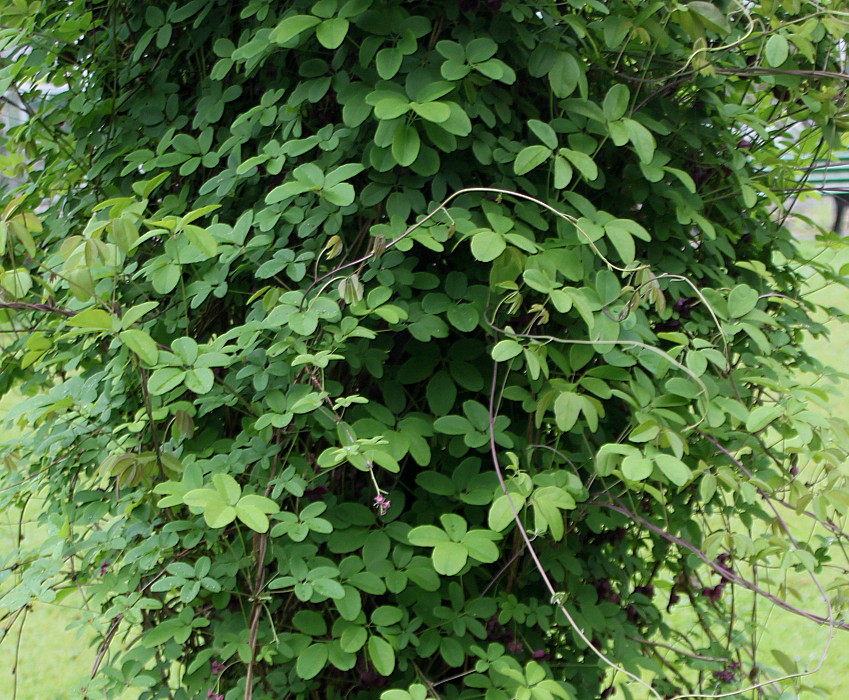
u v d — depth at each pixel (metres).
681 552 1.92
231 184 1.66
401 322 1.55
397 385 1.67
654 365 1.56
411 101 1.50
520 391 1.61
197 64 2.02
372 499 1.69
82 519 1.71
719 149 2.01
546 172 1.75
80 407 1.74
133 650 1.57
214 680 1.59
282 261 1.54
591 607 1.76
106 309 1.55
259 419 1.46
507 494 1.40
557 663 1.82
